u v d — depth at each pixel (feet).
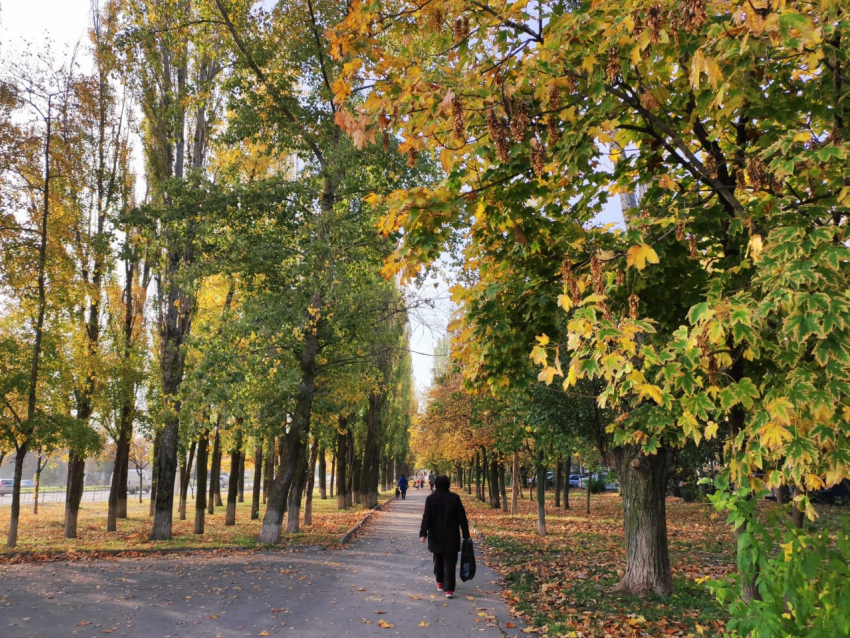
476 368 14.67
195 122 70.28
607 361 9.61
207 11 49.44
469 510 102.01
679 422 10.56
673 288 14.05
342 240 44.52
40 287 55.88
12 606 27.32
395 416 125.80
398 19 13.58
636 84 12.35
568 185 13.66
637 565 29.84
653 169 14.25
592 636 21.71
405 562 41.39
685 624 23.59
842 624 7.81
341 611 26.00
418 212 11.42
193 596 29.30
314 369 52.80
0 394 50.14
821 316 7.50
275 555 44.34
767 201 9.95
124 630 23.13
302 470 63.00
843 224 10.24
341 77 12.91
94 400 60.90
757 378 11.72
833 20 9.05
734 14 8.62
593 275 10.58
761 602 8.54
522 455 77.30
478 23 13.37
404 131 12.46
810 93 11.14
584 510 98.63
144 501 148.87
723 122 11.18
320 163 52.24
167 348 59.52
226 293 68.03
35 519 87.30
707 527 66.18
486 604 27.40
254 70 49.90
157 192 61.26
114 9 71.26
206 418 49.21
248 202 47.29
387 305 53.01
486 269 15.66
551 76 11.23
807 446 8.41
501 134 10.96
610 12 11.02
